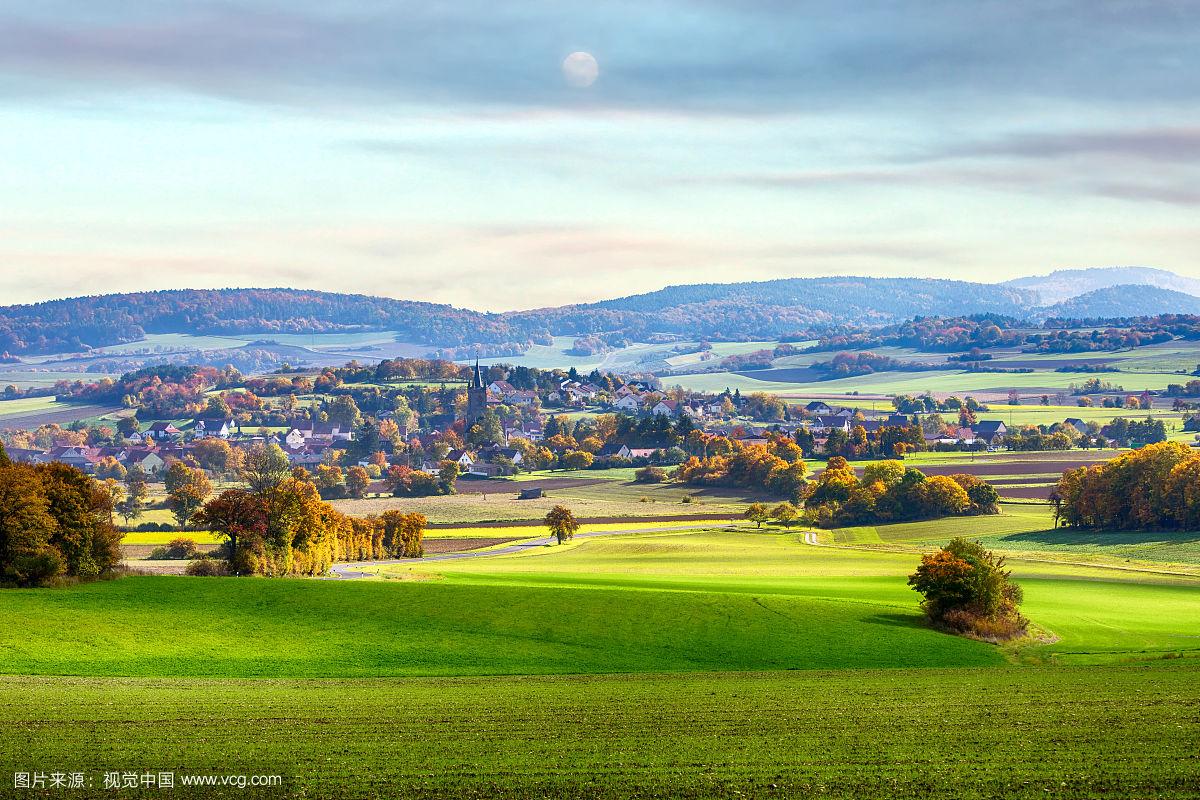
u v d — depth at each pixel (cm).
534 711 5138
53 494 8406
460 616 7650
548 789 3947
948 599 7894
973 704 5347
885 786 3991
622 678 6159
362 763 4225
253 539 10738
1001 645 7425
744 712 5156
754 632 7469
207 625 7112
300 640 6862
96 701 5109
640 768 4203
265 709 5062
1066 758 4344
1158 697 5494
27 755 4212
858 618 8050
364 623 7369
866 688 5803
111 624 6962
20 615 7044
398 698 5412
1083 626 8256
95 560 8662
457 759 4294
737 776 4112
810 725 4897
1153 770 4169
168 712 4938
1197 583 11019
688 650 6994
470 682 5969
